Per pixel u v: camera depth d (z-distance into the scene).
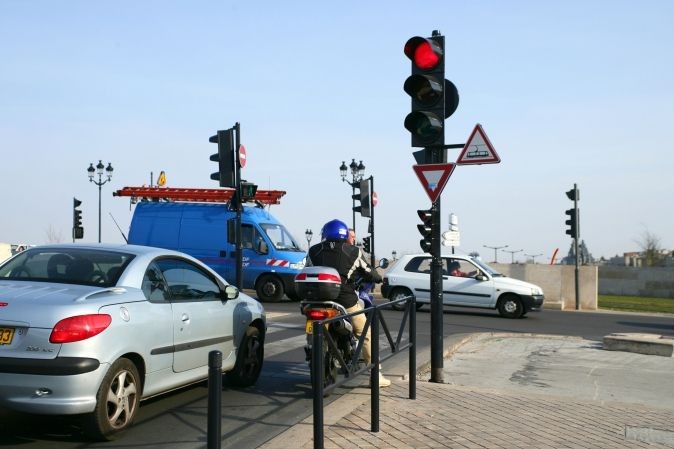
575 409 7.13
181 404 7.12
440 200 8.27
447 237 19.11
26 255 6.51
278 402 7.29
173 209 22.28
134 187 22.67
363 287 7.98
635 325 17.97
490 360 10.75
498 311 19.70
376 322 6.10
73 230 28.69
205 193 22.50
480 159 8.05
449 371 9.66
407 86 8.30
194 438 5.91
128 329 5.73
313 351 4.85
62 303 5.42
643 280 35.97
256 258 21.48
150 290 6.33
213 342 7.13
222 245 21.66
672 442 6.02
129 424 5.80
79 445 5.63
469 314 19.56
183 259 7.07
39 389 5.21
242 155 13.95
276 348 11.11
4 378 5.22
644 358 11.18
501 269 26.06
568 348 12.27
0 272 6.34
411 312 7.29
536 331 15.68
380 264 8.50
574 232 24.38
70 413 5.27
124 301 5.84
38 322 5.28
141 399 6.02
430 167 8.19
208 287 7.32
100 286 5.97
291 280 21.28
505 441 5.82
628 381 9.21
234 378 7.79
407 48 8.30
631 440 6.04
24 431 5.97
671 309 24.94
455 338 12.77
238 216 13.91
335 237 7.46
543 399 7.55
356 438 5.77
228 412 6.84
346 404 7.04
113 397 5.59
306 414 6.77
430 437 5.86
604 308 24.84
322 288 6.90
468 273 19.62
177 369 6.49
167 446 5.67
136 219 22.48
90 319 5.40
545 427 6.36
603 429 6.38
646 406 7.44
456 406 7.05
